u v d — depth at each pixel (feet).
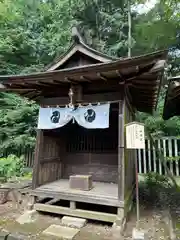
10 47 38.14
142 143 12.08
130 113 18.52
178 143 30.14
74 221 12.69
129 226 12.51
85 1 39.65
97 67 11.48
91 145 20.72
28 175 27.20
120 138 12.90
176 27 36.17
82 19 42.52
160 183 25.40
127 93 14.75
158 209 15.96
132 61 10.57
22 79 13.70
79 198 13.35
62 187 15.49
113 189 15.24
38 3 48.16
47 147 17.48
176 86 12.59
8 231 11.54
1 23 41.09
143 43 40.78
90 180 15.38
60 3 40.09
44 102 16.03
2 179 24.32
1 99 35.27
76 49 14.58
